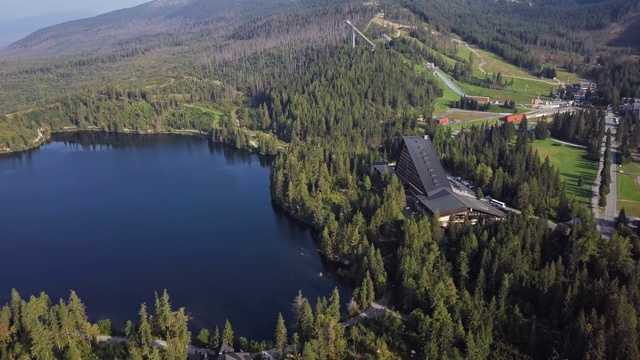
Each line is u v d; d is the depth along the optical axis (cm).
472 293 18175
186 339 16425
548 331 16188
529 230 19612
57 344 15975
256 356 15912
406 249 19675
